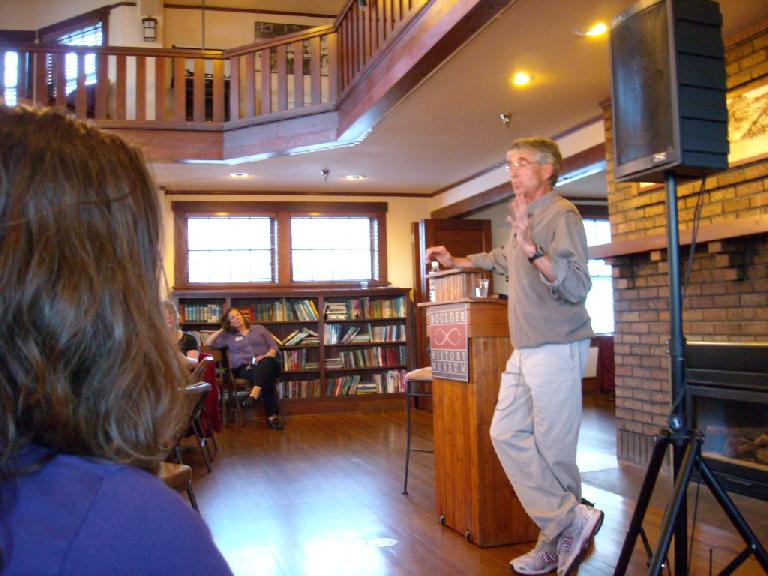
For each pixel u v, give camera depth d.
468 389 3.04
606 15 3.63
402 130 5.79
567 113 5.43
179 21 8.42
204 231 8.31
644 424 4.68
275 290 8.18
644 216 4.71
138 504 0.39
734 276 3.83
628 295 4.86
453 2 3.71
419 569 2.73
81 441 0.42
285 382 8.12
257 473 4.69
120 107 6.41
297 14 8.64
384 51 4.66
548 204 2.62
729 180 3.96
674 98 1.74
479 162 7.08
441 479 3.33
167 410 0.47
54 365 0.40
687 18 1.77
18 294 0.40
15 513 0.37
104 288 0.43
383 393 8.30
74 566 0.36
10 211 0.41
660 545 1.52
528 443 2.60
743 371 3.21
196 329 8.09
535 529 3.05
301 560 2.88
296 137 6.18
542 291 2.52
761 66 3.77
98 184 0.45
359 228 8.74
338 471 4.67
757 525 3.19
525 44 4.02
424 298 8.23
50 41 8.53
